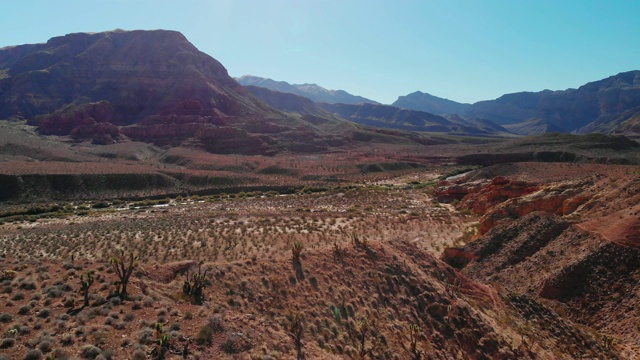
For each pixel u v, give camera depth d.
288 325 19.89
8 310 16.52
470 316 23.73
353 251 28.59
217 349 15.28
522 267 34.66
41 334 14.50
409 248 32.09
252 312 20.53
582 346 24.41
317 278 24.77
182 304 19.08
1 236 46.47
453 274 30.25
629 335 25.14
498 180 67.38
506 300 28.20
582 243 33.34
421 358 20.33
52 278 20.92
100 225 53.56
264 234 46.88
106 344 14.42
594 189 46.62
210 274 22.78
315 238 45.72
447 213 64.62
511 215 48.47
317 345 18.88
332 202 78.69
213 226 51.88
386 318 22.83
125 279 19.53
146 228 50.56
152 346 14.59
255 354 15.62
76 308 17.23
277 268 24.88
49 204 79.06
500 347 21.97
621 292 27.94
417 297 25.08
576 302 29.17
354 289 24.69
